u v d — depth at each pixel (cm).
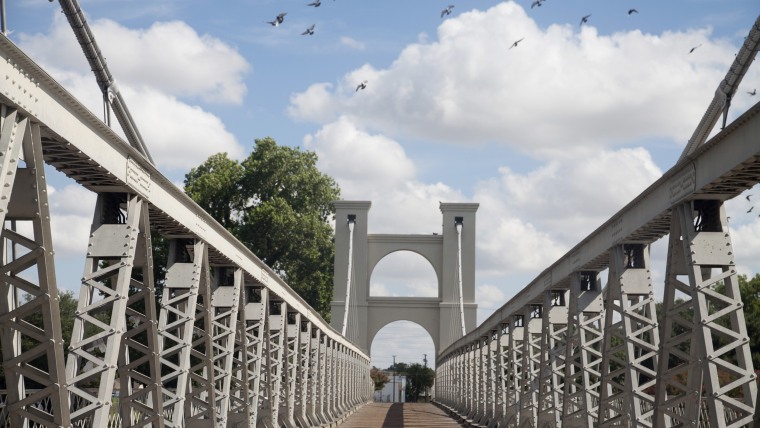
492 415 5556
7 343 1684
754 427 1659
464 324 9369
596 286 3203
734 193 1997
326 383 6481
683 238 2088
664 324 2227
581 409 3234
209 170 9188
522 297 4300
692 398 2238
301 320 5178
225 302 3241
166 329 2628
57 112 1627
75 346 1927
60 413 1708
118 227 2052
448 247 10475
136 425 2272
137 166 2077
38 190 1598
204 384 2870
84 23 2058
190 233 2634
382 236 10500
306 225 8988
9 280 1628
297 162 9375
